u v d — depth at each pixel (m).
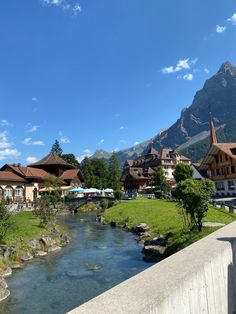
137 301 3.21
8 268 20.11
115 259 22.88
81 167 130.12
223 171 63.28
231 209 31.73
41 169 88.25
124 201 63.25
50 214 34.69
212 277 4.88
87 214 61.44
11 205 49.22
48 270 20.33
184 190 22.30
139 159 148.38
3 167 76.19
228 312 5.55
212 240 6.16
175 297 3.63
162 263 4.58
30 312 13.77
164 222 32.25
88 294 15.92
